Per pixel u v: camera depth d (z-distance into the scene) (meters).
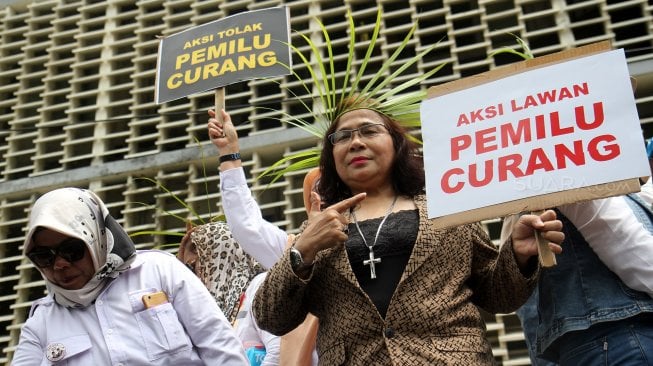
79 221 2.06
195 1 5.43
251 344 2.55
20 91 5.57
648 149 2.43
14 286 4.86
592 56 1.86
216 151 4.77
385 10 5.19
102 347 2.02
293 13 5.49
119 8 5.75
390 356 1.67
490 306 1.90
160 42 3.12
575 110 1.80
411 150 2.16
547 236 1.67
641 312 1.86
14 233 5.23
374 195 2.09
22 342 2.10
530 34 4.60
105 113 5.24
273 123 5.04
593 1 4.54
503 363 4.02
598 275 1.95
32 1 6.00
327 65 5.00
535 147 1.79
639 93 4.54
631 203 2.13
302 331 2.39
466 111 1.94
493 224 4.69
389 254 1.83
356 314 1.76
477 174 1.82
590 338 1.92
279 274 1.82
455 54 4.69
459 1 4.95
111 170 4.96
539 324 2.12
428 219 1.87
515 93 1.90
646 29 4.61
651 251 1.86
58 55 5.79
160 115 5.05
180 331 2.06
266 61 2.89
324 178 2.25
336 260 1.85
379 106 2.70
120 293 2.11
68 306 2.11
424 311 1.72
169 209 4.98
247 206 2.57
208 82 2.90
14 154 5.32
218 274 2.85
